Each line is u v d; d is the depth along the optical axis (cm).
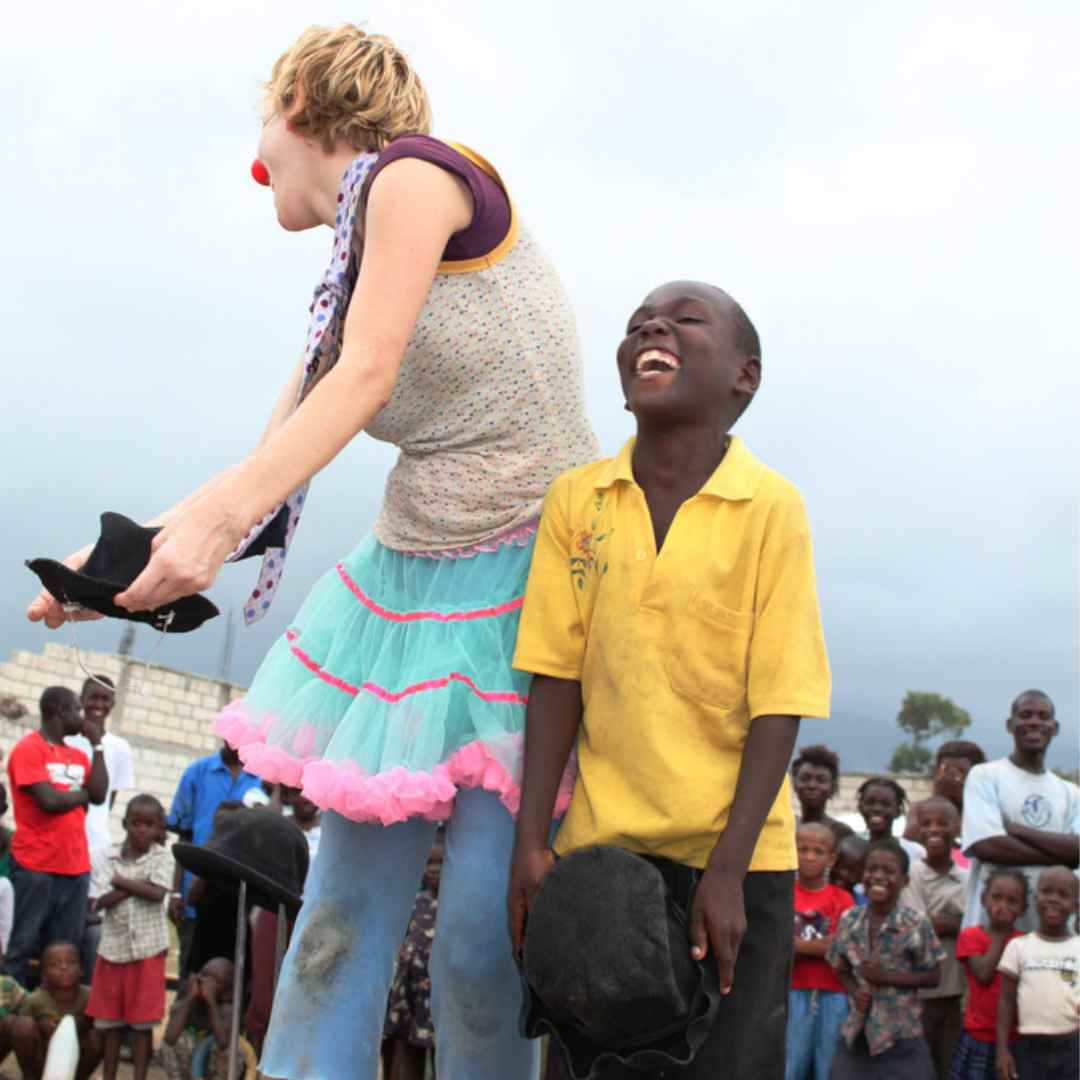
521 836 240
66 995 729
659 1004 214
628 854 221
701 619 234
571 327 269
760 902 232
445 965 254
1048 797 629
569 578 249
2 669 1442
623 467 247
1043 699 640
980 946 605
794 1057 607
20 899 767
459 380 259
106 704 888
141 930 723
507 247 260
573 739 249
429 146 249
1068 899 578
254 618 263
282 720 261
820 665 233
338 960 257
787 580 233
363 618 269
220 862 412
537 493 263
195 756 1611
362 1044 256
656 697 234
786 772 236
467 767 247
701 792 229
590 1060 226
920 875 672
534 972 222
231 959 671
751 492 238
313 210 273
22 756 777
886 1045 568
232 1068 347
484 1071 254
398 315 238
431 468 264
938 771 756
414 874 265
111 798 876
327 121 265
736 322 247
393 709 253
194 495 266
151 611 229
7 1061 755
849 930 592
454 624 257
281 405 288
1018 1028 575
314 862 268
